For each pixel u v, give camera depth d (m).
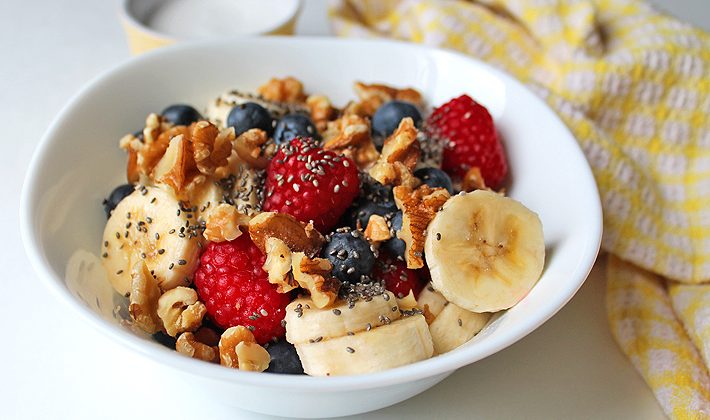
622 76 0.40
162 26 0.46
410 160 0.34
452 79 0.38
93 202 0.34
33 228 0.30
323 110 0.37
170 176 0.32
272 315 0.31
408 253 0.31
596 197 0.32
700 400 0.33
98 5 0.51
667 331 0.35
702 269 0.37
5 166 0.41
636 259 0.37
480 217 0.31
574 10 0.42
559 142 0.34
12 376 0.34
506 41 0.43
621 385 0.34
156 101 0.38
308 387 0.27
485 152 0.35
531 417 0.33
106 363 0.34
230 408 0.33
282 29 0.43
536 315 0.29
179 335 0.31
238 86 0.39
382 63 0.39
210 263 0.31
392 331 0.29
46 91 0.45
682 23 0.42
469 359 0.28
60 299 0.29
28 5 0.51
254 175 0.34
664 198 0.39
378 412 0.33
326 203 0.32
